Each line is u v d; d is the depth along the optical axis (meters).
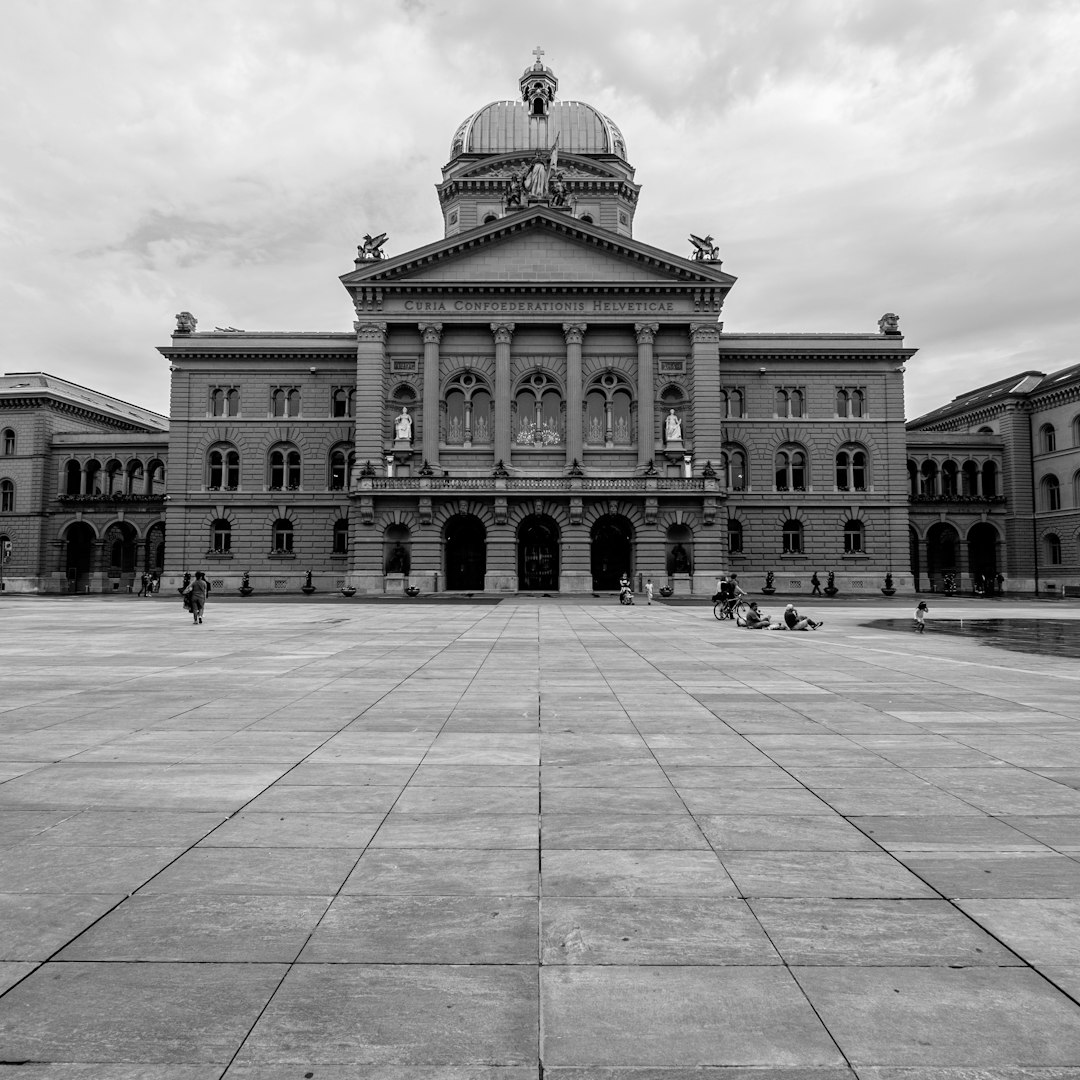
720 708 12.88
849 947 4.98
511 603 50.81
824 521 70.50
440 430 64.81
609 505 62.72
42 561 79.44
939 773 8.91
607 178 75.00
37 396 79.75
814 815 7.46
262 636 26.64
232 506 69.62
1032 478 78.44
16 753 9.78
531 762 9.40
